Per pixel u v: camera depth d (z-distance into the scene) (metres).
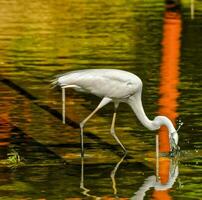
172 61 21.31
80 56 21.88
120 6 31.56
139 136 14.73
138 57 21.75
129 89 13.55
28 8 30.77
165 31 25.86
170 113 16.14
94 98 17.66
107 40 24.28
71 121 15.70
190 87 18.42
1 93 17.84
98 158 13.45
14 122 15.53
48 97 17.61
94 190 11.80
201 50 22.98
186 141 14.35
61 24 27.09
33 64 20.84
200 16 29.22
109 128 15.25
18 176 12.39
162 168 12.93
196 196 11.58
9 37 24.61
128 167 12.99
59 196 11.47
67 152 13.74
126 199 11.43
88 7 31.23
